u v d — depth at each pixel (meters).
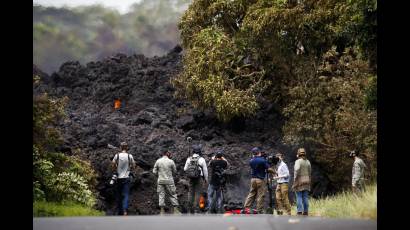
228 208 82.69
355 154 59.38
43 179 54.75
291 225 29.39
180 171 89.31
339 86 78.00
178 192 84.88
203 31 95.44
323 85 85.19
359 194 49.62
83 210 52.16
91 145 89.88
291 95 88.88
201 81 92.88
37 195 50.38
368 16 47.94
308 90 86.69
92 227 29.28
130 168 56.34
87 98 116.88
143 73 121.12
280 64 93.50
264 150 94.44
